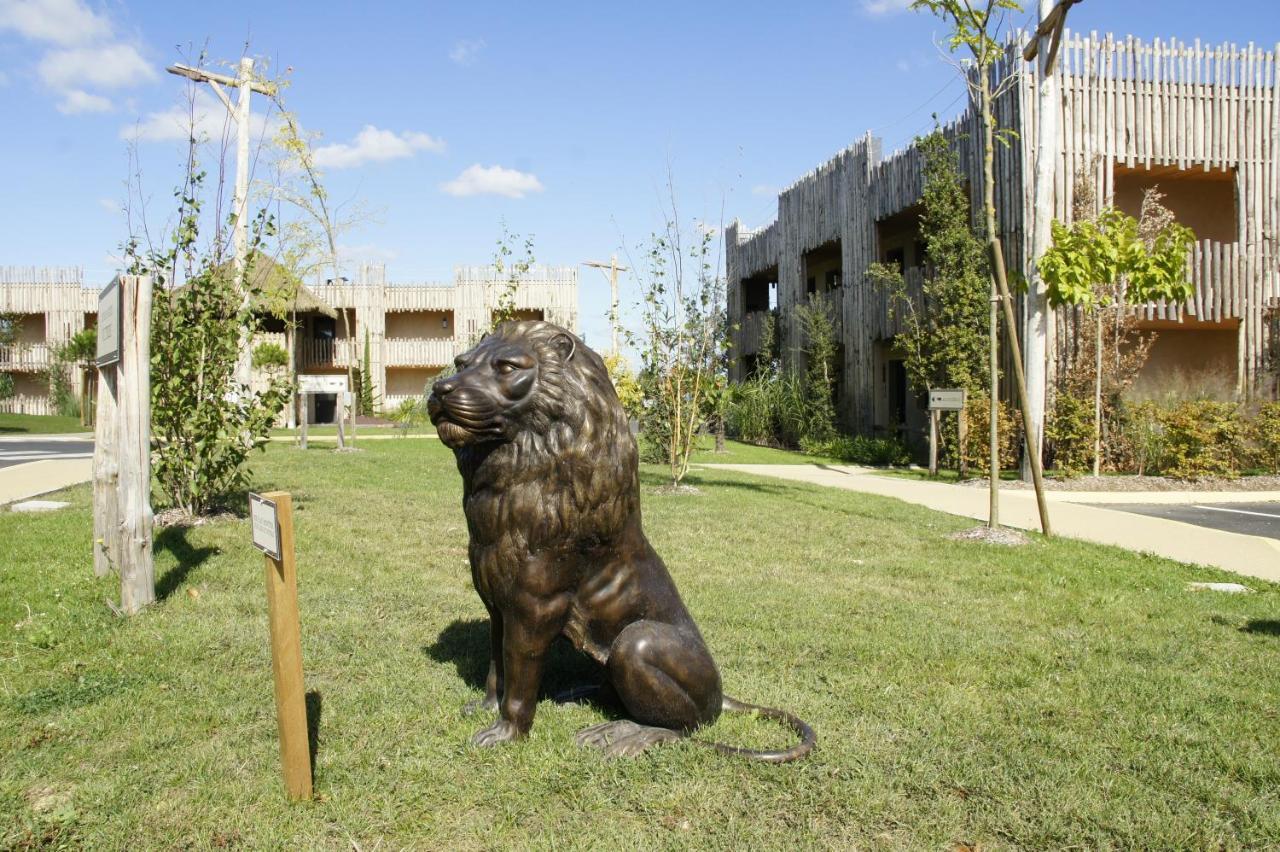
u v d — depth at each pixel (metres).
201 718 3.65
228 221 8.84
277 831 2.75
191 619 5.04
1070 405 14.96
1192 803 3.05
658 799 2.96
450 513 9.34
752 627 5.23
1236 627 5.42
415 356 40.19
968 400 15.79
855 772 3.19
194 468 8.30
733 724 3.58
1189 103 16.23
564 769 3.16
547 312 39.50
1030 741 3.56
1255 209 16.55
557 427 3.13
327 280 29.53
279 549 2.83
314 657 4.49
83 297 38.00
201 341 8.31
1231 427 14.69
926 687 4.21
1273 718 3.88
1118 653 4.85
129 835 2.73
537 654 3.29
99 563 5.98
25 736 3.44
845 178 22.61
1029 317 14.15
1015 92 15.47
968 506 11.48
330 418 39.91
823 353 23.16
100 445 5.98
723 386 13.25
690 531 8.62
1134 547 8.44
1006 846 2.76
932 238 16.66
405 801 2.95
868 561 7.33
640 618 3.35
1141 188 18.09
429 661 4.47
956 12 7.98
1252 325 16.47
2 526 7.90
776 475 15.53
